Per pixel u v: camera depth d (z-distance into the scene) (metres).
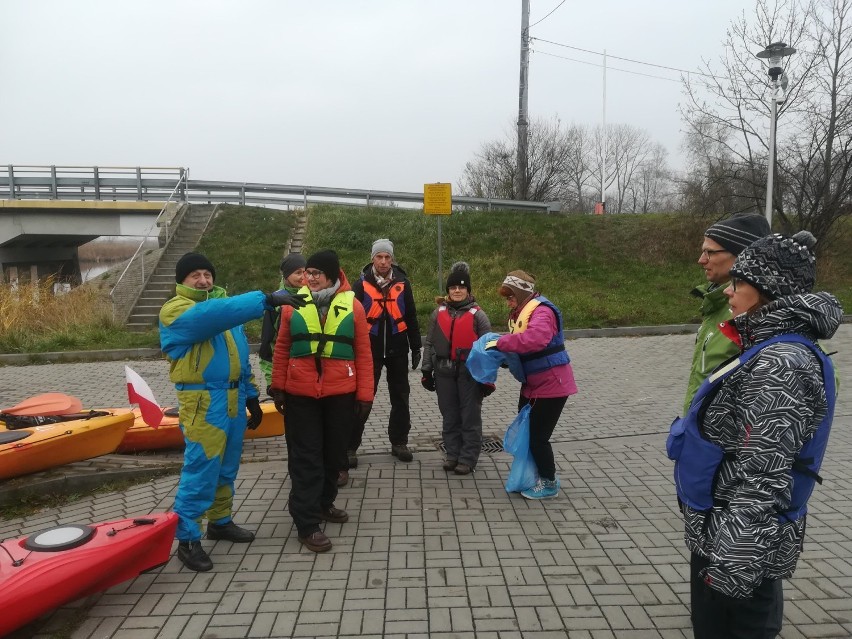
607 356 11.06
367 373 4.16
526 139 21.94
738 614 2.13
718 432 2.11
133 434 5.62
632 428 6.64
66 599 3.11
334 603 3.32
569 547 3.96
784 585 3.48
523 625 3.13
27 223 21.14
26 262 23.28
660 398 8.00
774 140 13.25
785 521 2.03
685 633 3.06
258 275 15.96
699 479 2.13
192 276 3.71
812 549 3.90
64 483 4.91
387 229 18.62
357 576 3.61
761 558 1.89
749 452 1.92
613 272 17.44
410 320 5.57
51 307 13.48
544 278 16.77
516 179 24.36
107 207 20.77
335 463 4.20
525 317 4.52
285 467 5.46
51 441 4.89
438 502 4.68
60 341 11.90
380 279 5.55
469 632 3.07
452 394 5.32
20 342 11.85
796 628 3.08
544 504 4.65
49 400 5.52
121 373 10.05
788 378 1.91
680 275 17.31
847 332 12.74
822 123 15.92
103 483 5.06
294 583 3.53
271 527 4.28
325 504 4.28
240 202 20.98
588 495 4.82
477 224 19.08
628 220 20.20
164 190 21.52
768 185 13.36
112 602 3.35
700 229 18.77
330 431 4.13
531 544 4.00
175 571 3.67
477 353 4.71
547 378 4.56
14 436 4.86
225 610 3.26
